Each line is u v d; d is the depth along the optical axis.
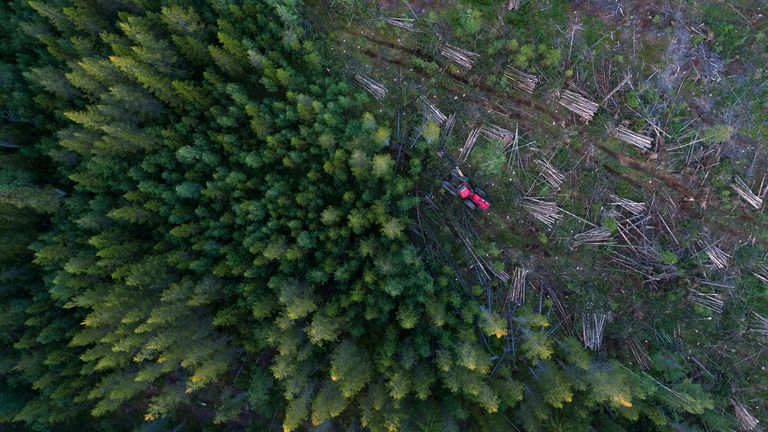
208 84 24.33
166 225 24.05
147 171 23.89
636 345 26.98
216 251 23.23
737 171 26.86
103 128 21.48
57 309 25.19
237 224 23.48
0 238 23.66
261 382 25.27
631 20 27.27
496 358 26.23
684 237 27.06
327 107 25.14
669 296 26.98
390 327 23.86
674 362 26.02
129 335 22.09
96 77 22.11
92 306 22.86
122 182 23.88
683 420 25.45
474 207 27.09
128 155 23.83
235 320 23.28
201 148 23.80
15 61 26.03
